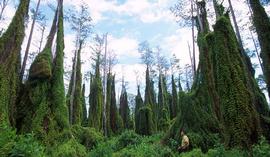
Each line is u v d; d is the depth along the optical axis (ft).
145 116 127.75
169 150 51.72
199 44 69.77
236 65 49.67
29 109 64.34
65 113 68.08
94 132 87.20
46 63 69.97
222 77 49.29
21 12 67.51
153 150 53.98
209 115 59.72
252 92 50.39
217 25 53.78
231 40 52.24
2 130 34.99
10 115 59.98
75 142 61.72
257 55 113.19
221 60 50.47
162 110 156.76
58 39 77.66
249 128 44.62
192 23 98.48
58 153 55.67
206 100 62.03
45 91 68.28
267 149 38.42
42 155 35.06
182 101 63.77
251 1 51.21
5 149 30.37
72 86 129.90
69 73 148.77
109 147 67.41
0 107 56.08
